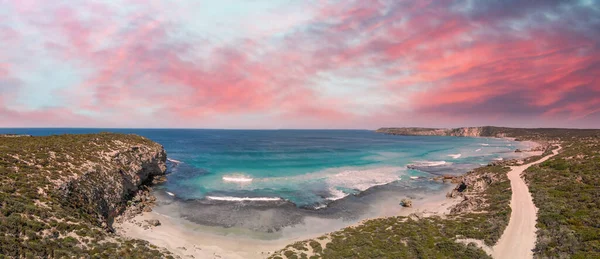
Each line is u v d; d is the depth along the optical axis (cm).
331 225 3209
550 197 2847
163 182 5209
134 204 3650
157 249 2228
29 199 2203
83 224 2192
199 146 12912
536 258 1877
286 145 14175
